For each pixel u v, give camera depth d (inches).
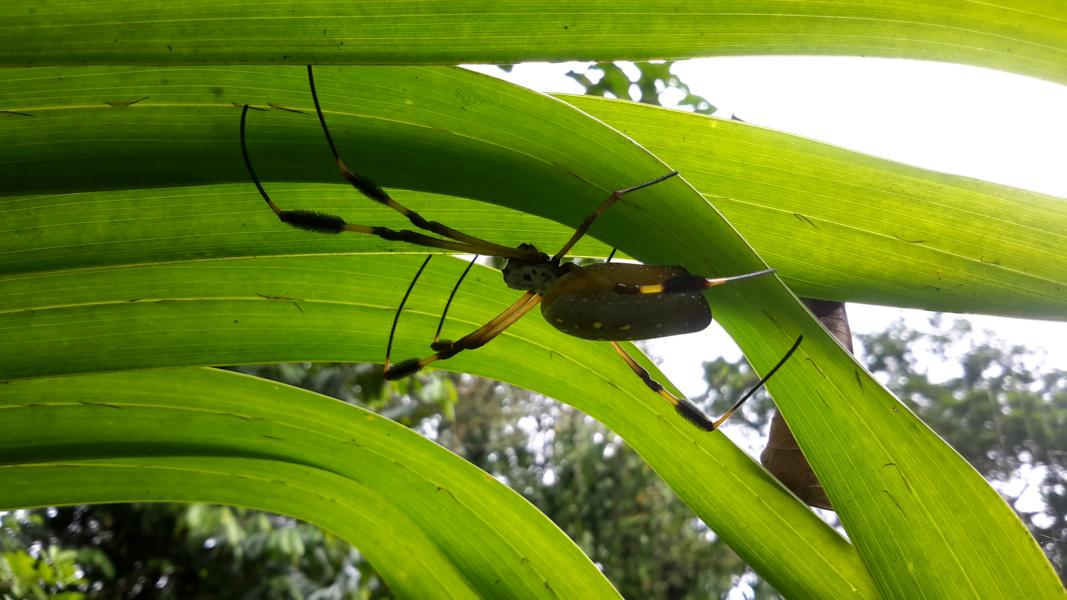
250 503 7.6
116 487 7.3
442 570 7.8
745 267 5.3
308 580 31.6
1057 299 5.9
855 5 4.8
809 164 6.0
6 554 16.4
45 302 6.2
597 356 6.9
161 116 5.3
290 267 6.6
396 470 7.4
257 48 4.6
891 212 6.0
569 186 5.5
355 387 28.1
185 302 6.5
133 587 34.4
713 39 4.9
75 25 4.5
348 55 4.7
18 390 6.6
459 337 7.2
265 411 7.1
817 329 5.3
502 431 42.0
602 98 6.2
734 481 6.8
